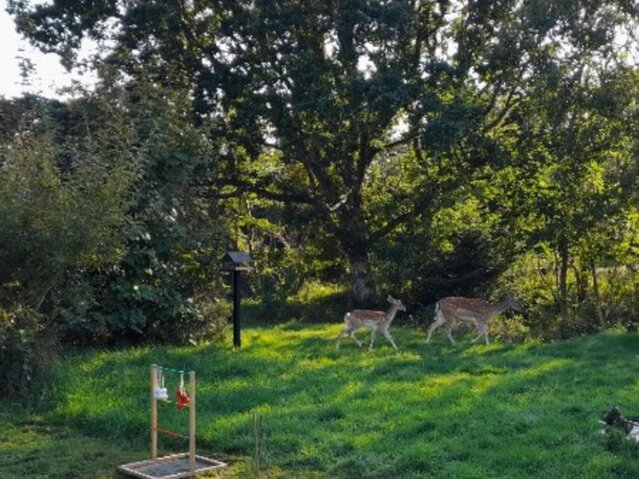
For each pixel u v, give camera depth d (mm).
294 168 24688
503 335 17016
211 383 11562
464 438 8516
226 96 20719
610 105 18734
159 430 8461
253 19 19703
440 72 19859
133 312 14898
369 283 22812
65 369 11844
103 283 14805
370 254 22938
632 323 17359
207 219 17766
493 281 21594
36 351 11117
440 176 21531
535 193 19922
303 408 9953
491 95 21406
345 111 19188
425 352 14672
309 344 15836
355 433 8898
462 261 21797
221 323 16766
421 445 8258
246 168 23047
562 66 19328
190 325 16203
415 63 21250
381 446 8352
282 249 26359
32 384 10922
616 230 18609
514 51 19672
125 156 12234
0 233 10367
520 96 20922
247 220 24375
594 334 16281
